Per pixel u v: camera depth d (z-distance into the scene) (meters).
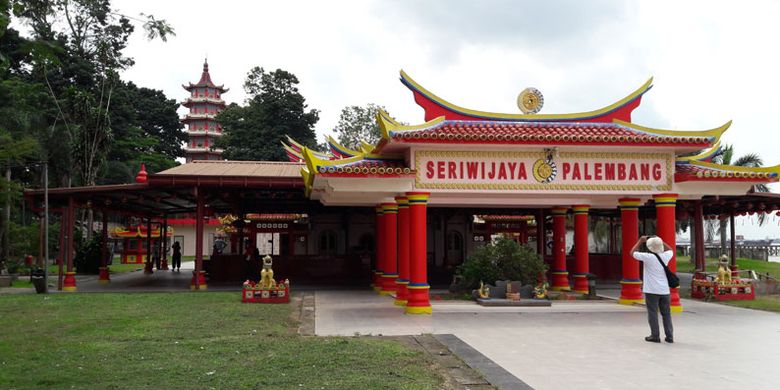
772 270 37.69
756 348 10.51
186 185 21.95
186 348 10.23
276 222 33.12
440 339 11.28
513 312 15.97
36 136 39.66
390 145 15.79
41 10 11.76
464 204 20.84
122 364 8.89
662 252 11.55
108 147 45.50
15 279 29.62
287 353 9.69
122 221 64.50
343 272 30.34
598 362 9.23
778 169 16.48
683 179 16.62
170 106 79.31
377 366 8.69
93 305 17.28
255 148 61.38
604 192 16.52
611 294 21.84
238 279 29.14
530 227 37.06
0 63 11.48
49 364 8.92
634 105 18.22
